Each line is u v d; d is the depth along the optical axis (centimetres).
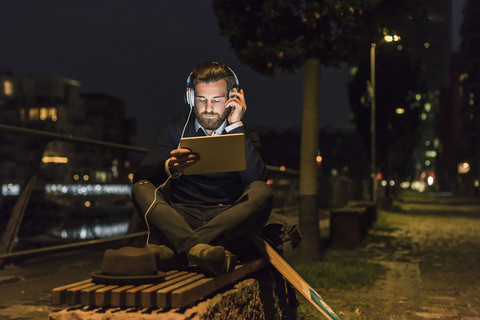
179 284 260
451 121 13512
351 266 889
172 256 299
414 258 1091
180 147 313
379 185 3362
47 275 709
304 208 927
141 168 340
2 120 9862
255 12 889
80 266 790
